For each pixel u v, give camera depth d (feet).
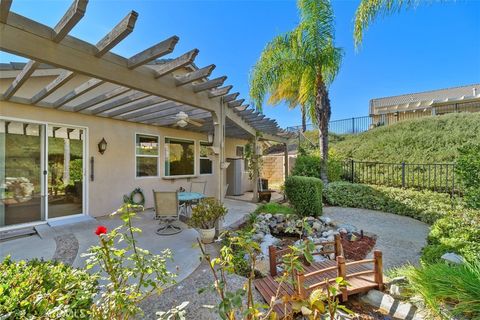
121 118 21.29
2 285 4.60
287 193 21.56
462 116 33.83
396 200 22.98
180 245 14.16
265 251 12.99
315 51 24.31
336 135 51.08
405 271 9.45
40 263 6.43
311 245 5.09
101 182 20.59
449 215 15.75
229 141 35.99
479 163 14.99
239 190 35.09
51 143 17.87
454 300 7.20
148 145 24.59
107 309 4.77
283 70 24.99
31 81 16.89
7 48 7.17
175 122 23.50
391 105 61.00
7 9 6.68
